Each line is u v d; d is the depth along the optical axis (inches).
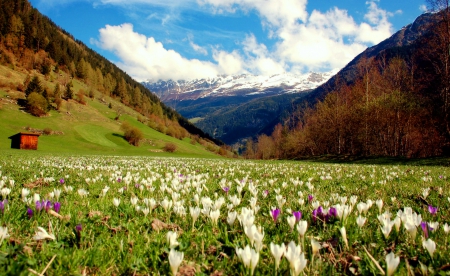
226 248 103.9
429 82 1419.8
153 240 109.7
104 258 91.7
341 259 92.5
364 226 128.9
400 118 1592.0
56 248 98.7
